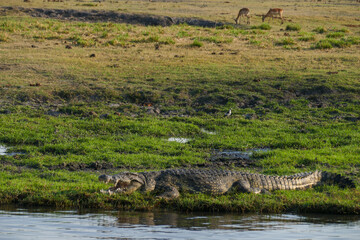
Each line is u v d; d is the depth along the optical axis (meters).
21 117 60.53
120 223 28.52
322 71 83.94
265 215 31.03
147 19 153.25
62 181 37.62
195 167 43.72
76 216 30.11
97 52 98.44
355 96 71.50
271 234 26.45
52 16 152.88
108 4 188.25
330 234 26.50
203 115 65.44
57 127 56.38
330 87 73.94
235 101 70.25
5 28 118.19
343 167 42.88
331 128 58.72
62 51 97.62
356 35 132.75
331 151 48.53
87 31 123.38
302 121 62.50
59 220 29.09
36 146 50.34
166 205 32.84
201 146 51.69
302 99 70.69
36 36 112.81
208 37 119.62
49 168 42.16
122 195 33.44
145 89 73.56
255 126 59.81
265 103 69.94
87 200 32.84
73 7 165.38
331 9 198.38
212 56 97.19
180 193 34.31
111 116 61.78
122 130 56.50
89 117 61.41
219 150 50.75
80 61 89.00
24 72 80.44
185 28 136.88
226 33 130.00
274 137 55.31
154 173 35.03
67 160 44.06
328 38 121.31
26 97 69.38
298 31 139.00
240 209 32.00
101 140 52.25
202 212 31.72
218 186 34.44
